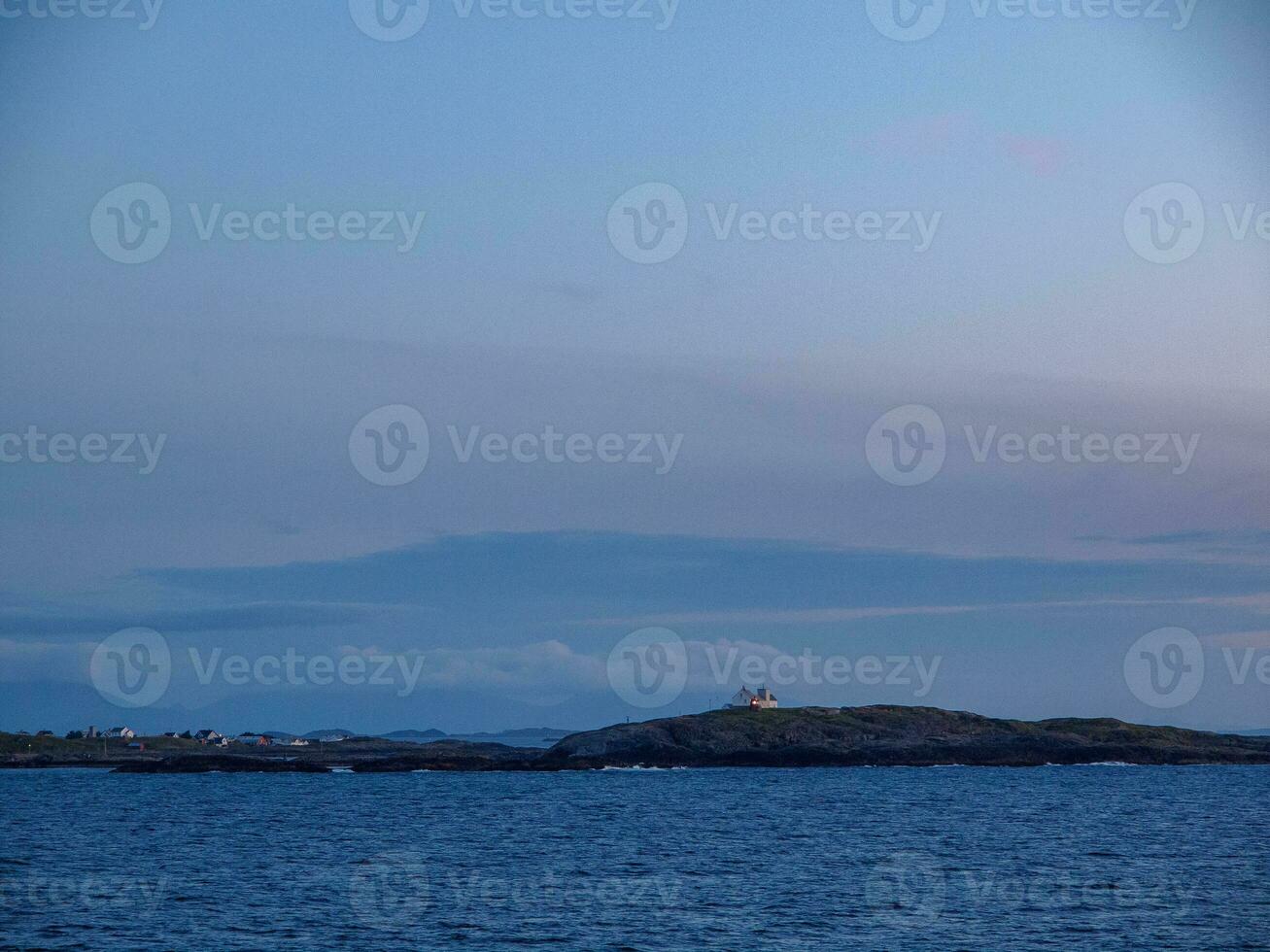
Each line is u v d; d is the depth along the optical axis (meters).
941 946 46.50
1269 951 45.59
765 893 60.19
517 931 49.94
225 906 56.53
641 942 47.53
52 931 50.38
